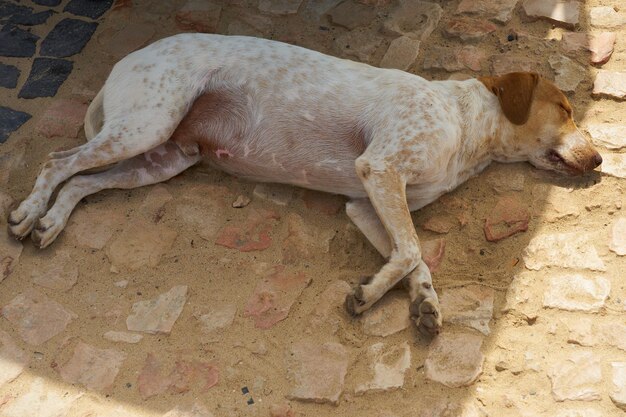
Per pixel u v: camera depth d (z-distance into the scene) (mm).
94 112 2471
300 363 2193
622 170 2482
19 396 2154
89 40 2785
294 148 2418
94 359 2201
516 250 2361
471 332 2238
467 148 2432
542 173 2498
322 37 2793
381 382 2172
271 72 2418
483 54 2732
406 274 2275
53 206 2379
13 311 2266
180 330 2242
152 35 2801
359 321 2256
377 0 2879
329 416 2137
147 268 2336
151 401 2148
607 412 2125
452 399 2152
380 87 2395
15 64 2721
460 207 2439
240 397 2152
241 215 2430
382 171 2312
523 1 2846
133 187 2461
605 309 2258
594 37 2762
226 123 2430
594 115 2598
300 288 2303
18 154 2523
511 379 2178
